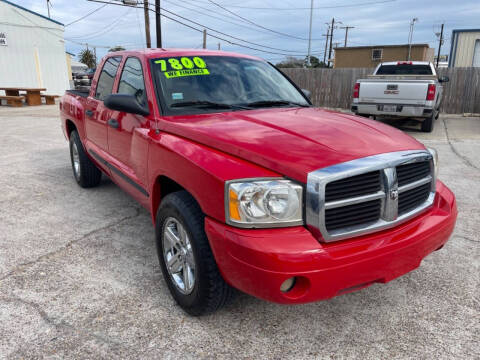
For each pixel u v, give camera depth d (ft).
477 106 49.16
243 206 6.75
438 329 8.16
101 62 15.01
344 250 6.84
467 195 16.39
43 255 11.21
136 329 8.10
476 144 27.68
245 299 9.21
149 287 9.66
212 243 7.17
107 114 12.73
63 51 83.51
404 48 131.75
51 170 20.80
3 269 10.41
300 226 6.89
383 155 7.34
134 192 11.44
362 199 7.05
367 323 8.38
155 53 11.65
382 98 32.42
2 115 47.11
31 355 7.32
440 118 44.93
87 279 9.98
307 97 13.16
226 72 11.73
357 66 139.03
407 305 9.00
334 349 7.60
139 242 12.14
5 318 8.38
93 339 7.79
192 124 8.91
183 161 7.93
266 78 12.51
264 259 6.48
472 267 10.62
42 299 9.08
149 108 10.18
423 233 7.75
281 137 7.84
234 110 10.36
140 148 10.07
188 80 10.93
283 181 6.82
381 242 7.18
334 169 6.76
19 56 76.07
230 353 7.47
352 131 8.36
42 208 15.05
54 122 40.70
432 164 8.52
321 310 8.84
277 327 8.23
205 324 8.28
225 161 7.36
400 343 7.76
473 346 7.66
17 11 74.18
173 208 8.11
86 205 15.42
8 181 18.66
